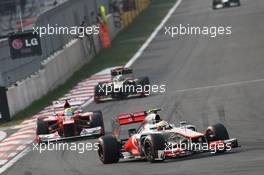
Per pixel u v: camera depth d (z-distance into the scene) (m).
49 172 70.56
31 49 133.50
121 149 70.12
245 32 191.88
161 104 109.06
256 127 80.06
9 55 128.62
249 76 126.62
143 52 183.00
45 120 91.19
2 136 105.12
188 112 98.25
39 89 136.25
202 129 83.56
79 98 130.12
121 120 69.12
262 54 152.62
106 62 174.00
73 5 178.62
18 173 74.56
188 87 123.56
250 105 97.06
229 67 141.25
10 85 125.31
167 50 181.38
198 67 147.38
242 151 63.06
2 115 118.38
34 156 83.88
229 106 98.56
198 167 56.56
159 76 142.88
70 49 162.62
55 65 148.62
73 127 89.44
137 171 60.28
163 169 58.56
